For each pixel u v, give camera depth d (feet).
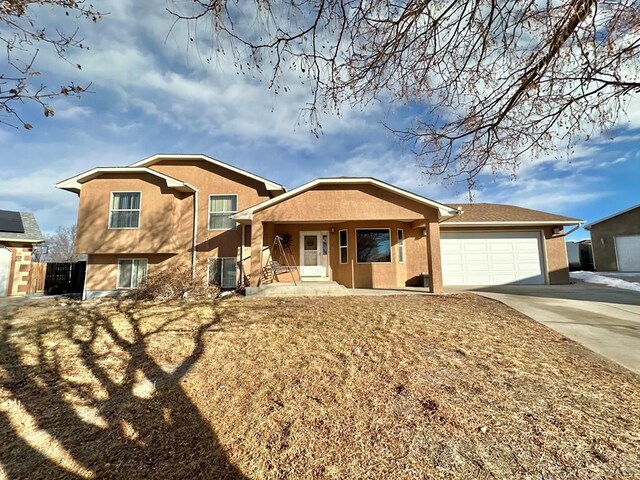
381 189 38.42
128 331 22.67
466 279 47.37
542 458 8.84
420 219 38.45
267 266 42.96
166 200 44.16
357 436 10.23
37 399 14.03
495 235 48.39
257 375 15.05
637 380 13.24
